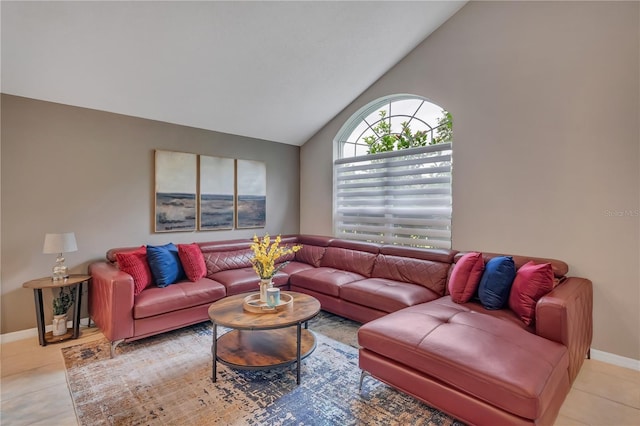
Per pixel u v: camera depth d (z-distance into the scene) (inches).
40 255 115.1
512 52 113.3
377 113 165.8
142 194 137.7
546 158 106.0
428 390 67.2
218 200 161.3
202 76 123.0
